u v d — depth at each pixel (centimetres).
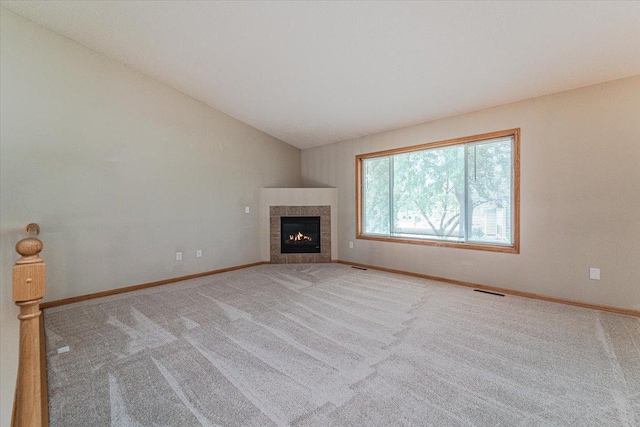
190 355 226
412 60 313
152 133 430
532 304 332
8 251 319
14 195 324
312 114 484
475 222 407
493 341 245
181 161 463
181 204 463
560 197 333
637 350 228
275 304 341
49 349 237
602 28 239
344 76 363
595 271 314
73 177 362
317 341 248
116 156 396
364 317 299
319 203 584
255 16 285
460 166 422
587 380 191
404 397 176
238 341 249
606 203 307
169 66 397
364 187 553
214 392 182
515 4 228
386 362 214
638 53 262
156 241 434
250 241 561
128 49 368
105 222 387
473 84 340
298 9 268
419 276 464
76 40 358
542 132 344
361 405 169
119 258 398
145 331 269
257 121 539
